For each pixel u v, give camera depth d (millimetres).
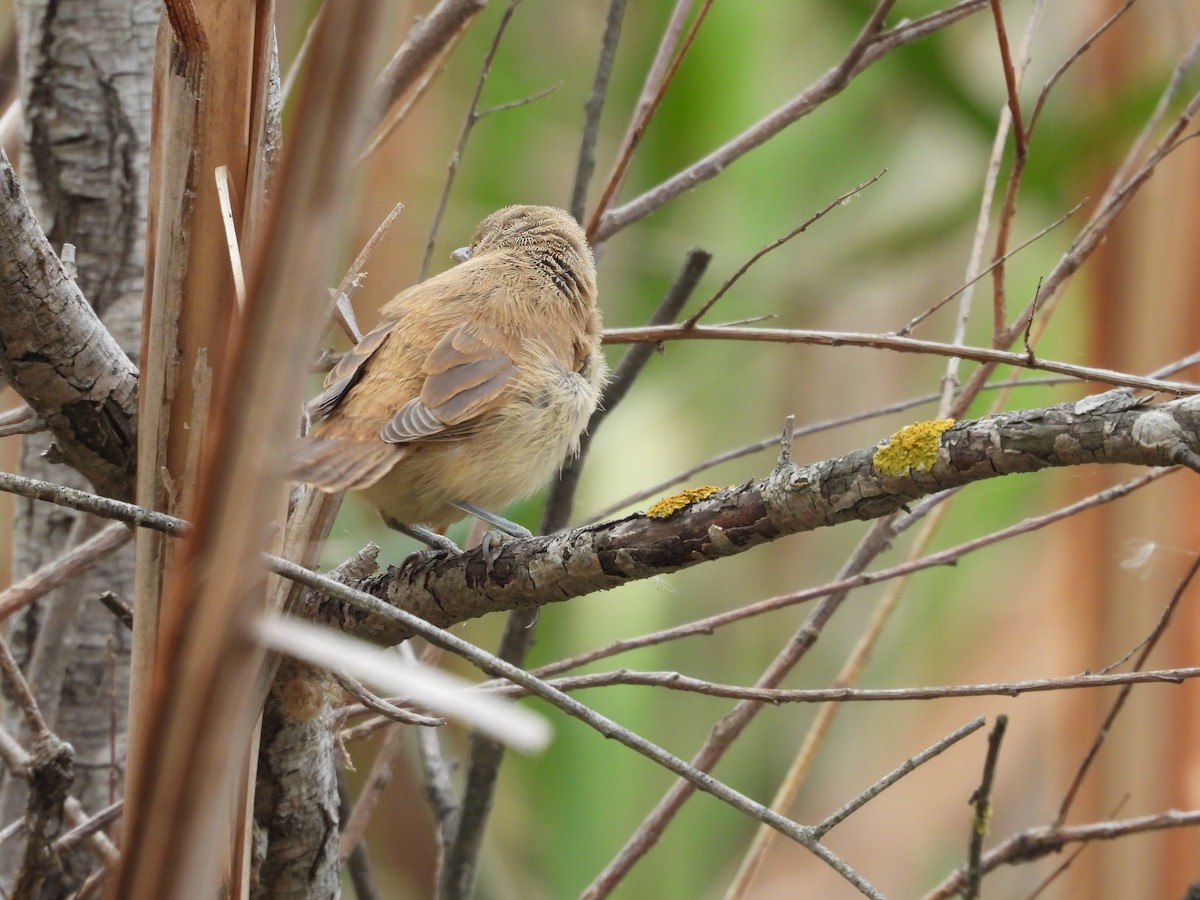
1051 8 13125
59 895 8711
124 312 9492
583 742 12766
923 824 13625
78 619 9352
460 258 9914
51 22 9461
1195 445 5066
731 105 14023
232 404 2500
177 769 2600
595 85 9836
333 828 7395
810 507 5965
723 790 5242
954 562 7832
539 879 12945
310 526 6656
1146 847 9078
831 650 14672
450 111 14133
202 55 5102
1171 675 6457
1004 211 8133
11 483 4977
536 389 8492
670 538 6352
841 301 14719
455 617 7109
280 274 2461
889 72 14211
